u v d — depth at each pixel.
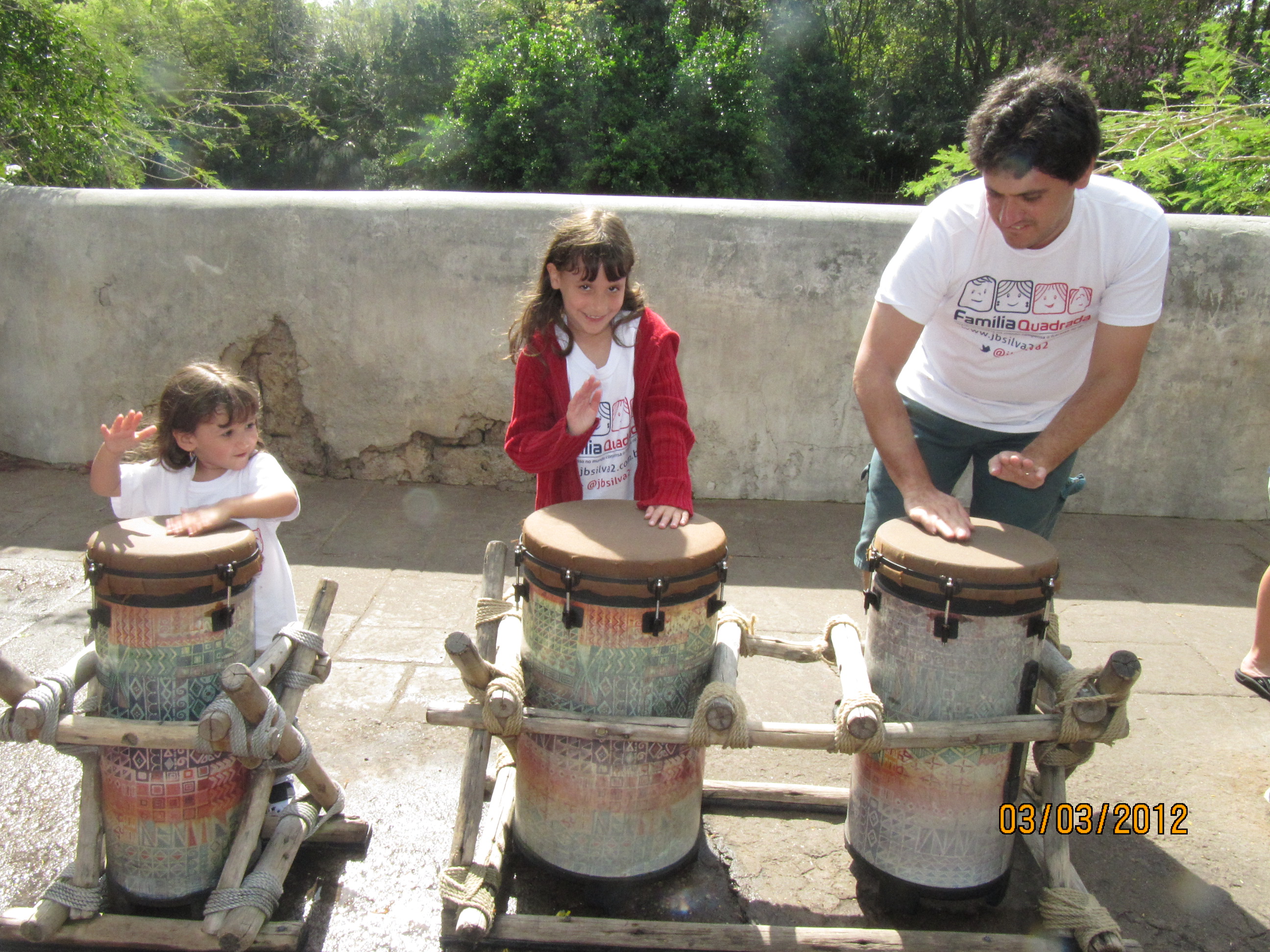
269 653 2.26
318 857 2.46
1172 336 4.68
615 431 2.50
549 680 2.19
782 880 2.45
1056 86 2.02
